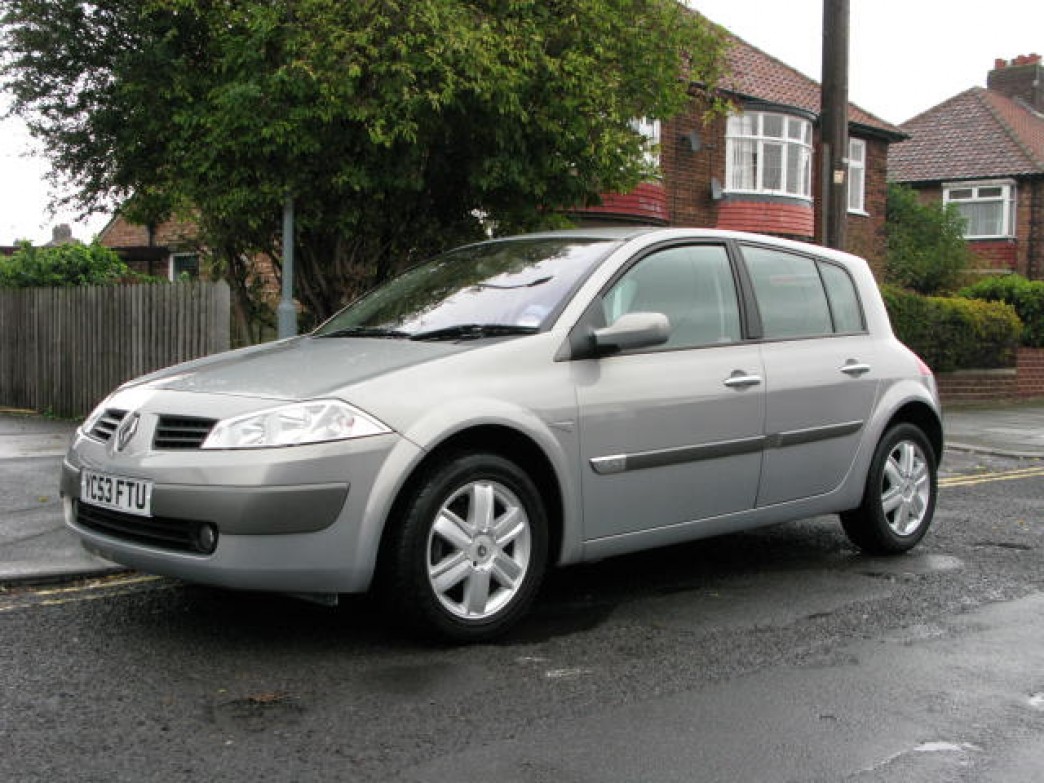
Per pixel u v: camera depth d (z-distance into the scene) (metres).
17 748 3.36
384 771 3.22
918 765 3.31
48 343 13.12
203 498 3.98
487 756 3.34
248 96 8.06
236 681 3.98
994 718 3.72
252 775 3.18
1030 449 12.55
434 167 9.08
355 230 9.27
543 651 4.42
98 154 9.47
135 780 3.14
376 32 7.99
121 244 25.45
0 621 4.70
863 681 4.10
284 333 8.66
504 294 5.10
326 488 4.03
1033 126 34.66
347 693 3.87
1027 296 20.97
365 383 4.26
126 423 4.39
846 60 11.28
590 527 4.79
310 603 5.02
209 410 4.20
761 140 21.47
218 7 8.66
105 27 9.11
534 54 8.42
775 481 5.57
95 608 4.91
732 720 3.68
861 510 6.16
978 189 32.31
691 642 4.58
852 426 5.95
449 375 4.41
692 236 5.50
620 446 4.84
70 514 4.66
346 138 8.52
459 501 4.45
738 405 5.32
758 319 5.63
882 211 25.70
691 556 6.29
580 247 5.34
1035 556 6.37
